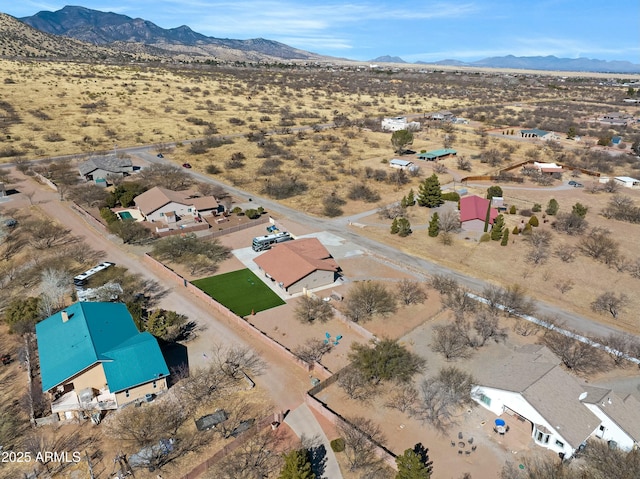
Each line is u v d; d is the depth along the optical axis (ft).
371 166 371.97
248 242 226.58
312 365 136.05
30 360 133.18
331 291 182.09
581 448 108.78
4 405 118.11
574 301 182.39
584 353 140.36
